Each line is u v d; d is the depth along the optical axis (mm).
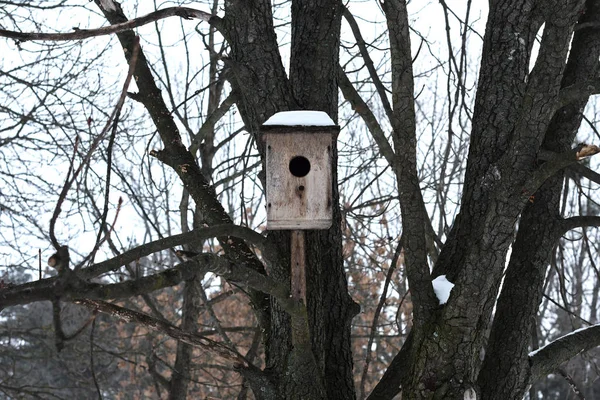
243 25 6797
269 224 6062
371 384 17719
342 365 6504
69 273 3910
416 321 5926
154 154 7238
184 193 10258
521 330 6531
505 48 6641
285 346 6230
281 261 6230
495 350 6516
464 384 5668
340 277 6711
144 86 7340
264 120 6672
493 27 6738
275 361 6266
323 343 6344
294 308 5633
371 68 8648
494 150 6543
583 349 6781
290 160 6137
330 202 6090
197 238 5395
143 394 19078
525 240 6801
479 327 5723
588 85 5891
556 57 5363
